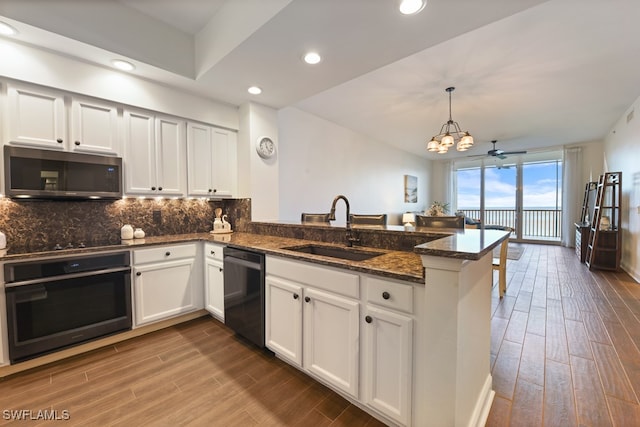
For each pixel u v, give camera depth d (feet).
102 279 7.20
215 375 6.18
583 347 7.18
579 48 8.49
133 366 6.52
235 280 7.59
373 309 4.60
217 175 10.39
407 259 5.36
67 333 6.68
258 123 10.61
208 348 7.35
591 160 21.58
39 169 6.79
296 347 5.97
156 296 8.18
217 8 7.19
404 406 4.29
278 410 5.14
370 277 4.65
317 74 8.08
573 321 8.73
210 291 8.87
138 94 8.32
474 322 4.42
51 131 7.02
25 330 6.17
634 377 5.94
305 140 14.35
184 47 8.20
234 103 10.57
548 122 16.43
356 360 4.89
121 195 8.12
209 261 8.86
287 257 6.08
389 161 21.80
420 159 27.04
